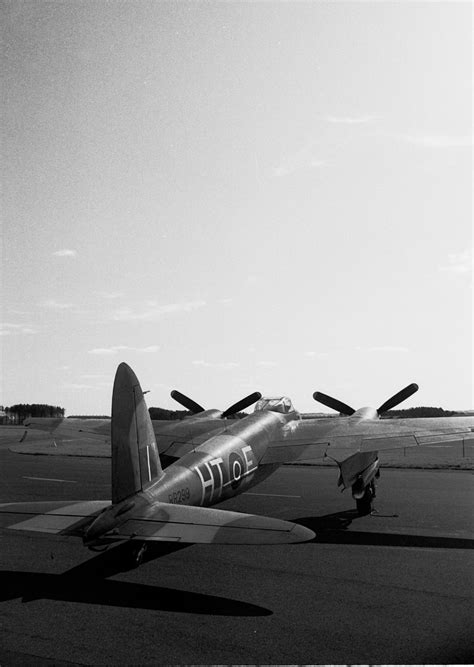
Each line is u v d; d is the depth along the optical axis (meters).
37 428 15.77
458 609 7.04
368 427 13.05
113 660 5.61
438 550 9.94
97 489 16.59
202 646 5.93
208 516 7.47
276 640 6.09
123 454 7.88
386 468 22.23
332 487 17.44
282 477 19.95
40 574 8.48
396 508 13.76
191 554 9.66
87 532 7.02
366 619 6.69
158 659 5.64
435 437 12.28
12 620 6.63
